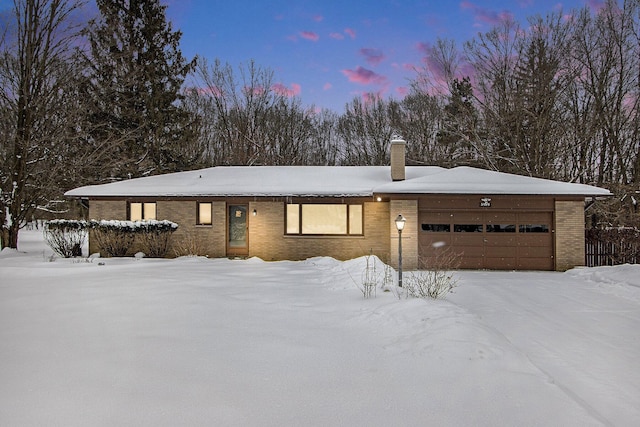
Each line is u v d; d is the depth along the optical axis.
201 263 13.69
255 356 4.86
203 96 35.88
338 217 16.33
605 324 7.13
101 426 3.20
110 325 6.06
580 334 6.50
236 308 7.25
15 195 18.62
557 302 8.95
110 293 8.37
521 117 26.20
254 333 5.77
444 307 6.81
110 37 26.86
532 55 26.55
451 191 14.18
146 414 3.40
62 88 20.42
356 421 3.36
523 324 7.10
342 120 40.78
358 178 17.72
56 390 3.84
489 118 27.72
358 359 4.80
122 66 26.88
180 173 19.22
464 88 30.39
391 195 14.48
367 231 15.98
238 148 35.34
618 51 24.59
